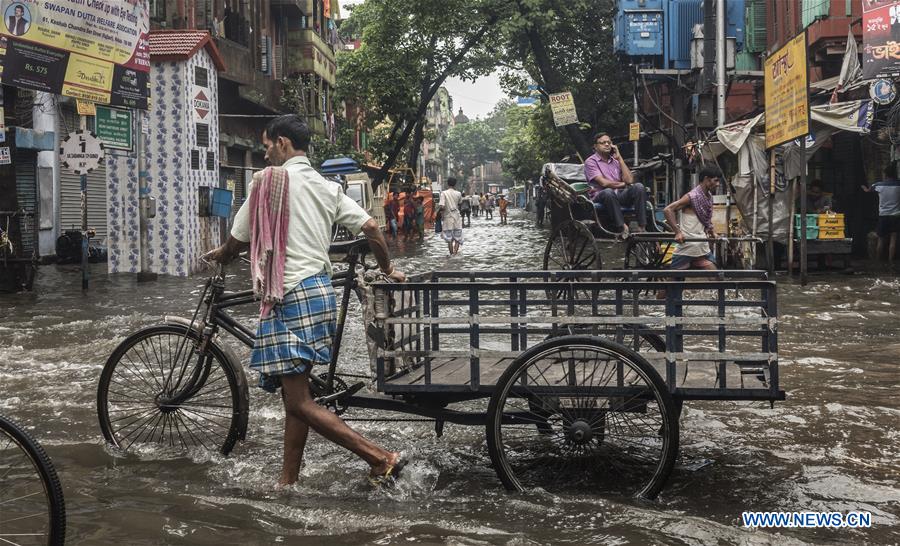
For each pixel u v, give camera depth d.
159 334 4.89
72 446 4.98
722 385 4.08
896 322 9.38
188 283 15.84
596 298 4.44
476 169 163.62
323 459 4.73
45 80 14.22
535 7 29.33
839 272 15.39
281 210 4.13
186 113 17.73
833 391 6.19
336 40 55.25
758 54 26.61
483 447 4.93
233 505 3.98
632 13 26.05
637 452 4.59
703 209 10.22
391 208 30.45
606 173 10.55
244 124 30.00
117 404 5.48
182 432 5.12
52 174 22.00
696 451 4.79
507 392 4.12
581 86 34.41
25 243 20.91
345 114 51.28
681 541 3.50
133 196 17.94
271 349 4.10
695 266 10.32
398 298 4.56
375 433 5.24
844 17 20.00
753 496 4.09
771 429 5.22
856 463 4.58
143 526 3.73
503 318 4.25
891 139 16.55
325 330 4.19
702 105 19.59
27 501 3.56
